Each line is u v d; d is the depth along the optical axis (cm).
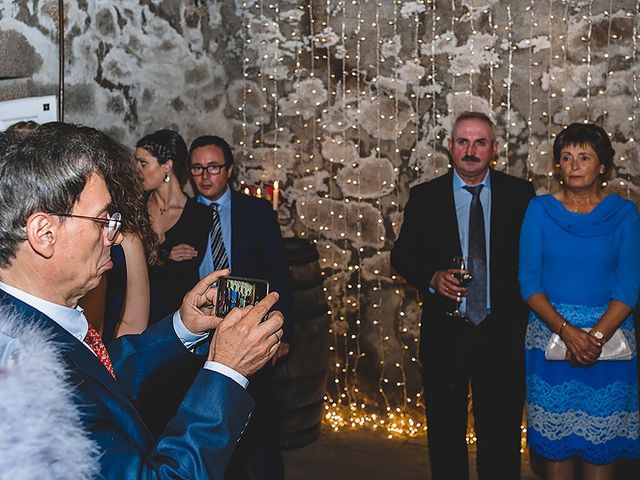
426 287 332
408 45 436
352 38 450
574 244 309
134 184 144
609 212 309
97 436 113
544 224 315
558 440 315
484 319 325
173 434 123
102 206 128
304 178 469
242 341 130
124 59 396
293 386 399
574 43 402
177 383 268
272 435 321
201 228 316
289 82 468
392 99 443
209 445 122
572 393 312
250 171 482
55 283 126
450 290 300
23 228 121
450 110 430
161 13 421
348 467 391
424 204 340
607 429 311
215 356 130
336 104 457
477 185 336
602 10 395
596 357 302
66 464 102
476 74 422
